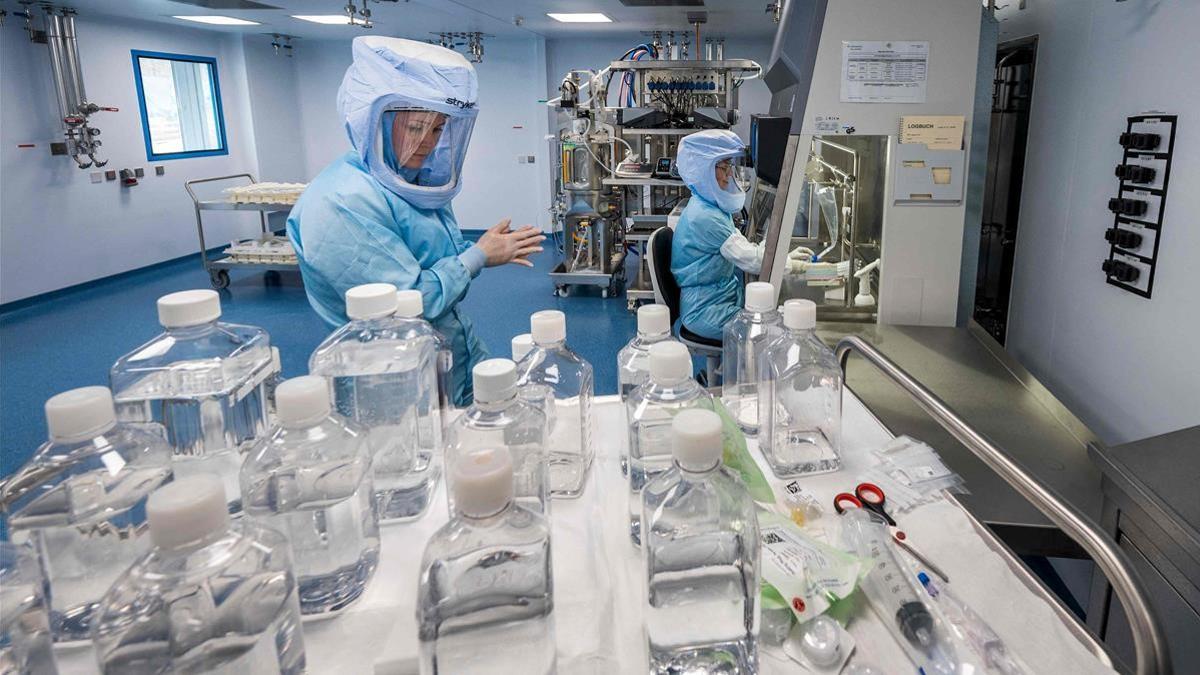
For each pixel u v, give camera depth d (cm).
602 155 525
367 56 145
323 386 68
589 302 533
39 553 71
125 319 498
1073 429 144
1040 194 214
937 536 87
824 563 73
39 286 538
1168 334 152
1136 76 163
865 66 170
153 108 638
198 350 104
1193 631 103
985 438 85
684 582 67
